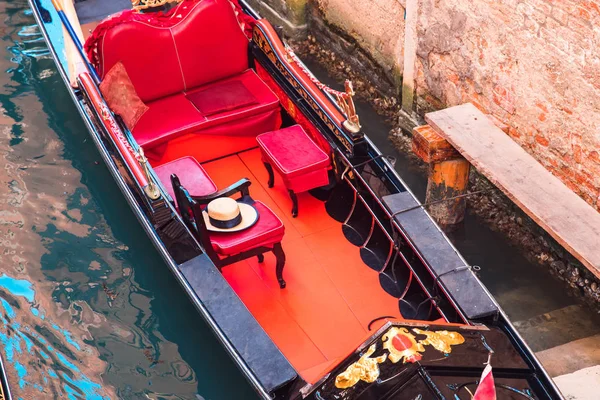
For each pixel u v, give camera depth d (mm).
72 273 5984
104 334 5574
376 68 7488
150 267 6023
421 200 6457
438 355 3936
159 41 5922
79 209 6477
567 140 5492
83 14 7469
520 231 6137
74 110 7387
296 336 4973
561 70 5320
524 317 5508
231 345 4359
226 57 6215
